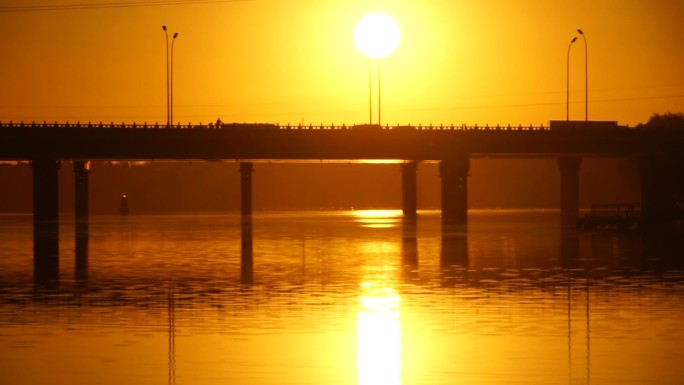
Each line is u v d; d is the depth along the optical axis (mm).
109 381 124500
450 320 165500
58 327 159500
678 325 159500
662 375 126312
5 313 174375
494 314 171875
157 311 176625
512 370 128875
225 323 163125
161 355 138125
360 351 140500
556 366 130875
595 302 187000
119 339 149250
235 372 128875
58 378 126000
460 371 128750
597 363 132375
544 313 172750
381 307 181375
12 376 126875
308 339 149125
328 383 123500
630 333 152625
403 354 138125
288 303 187250
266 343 146125
